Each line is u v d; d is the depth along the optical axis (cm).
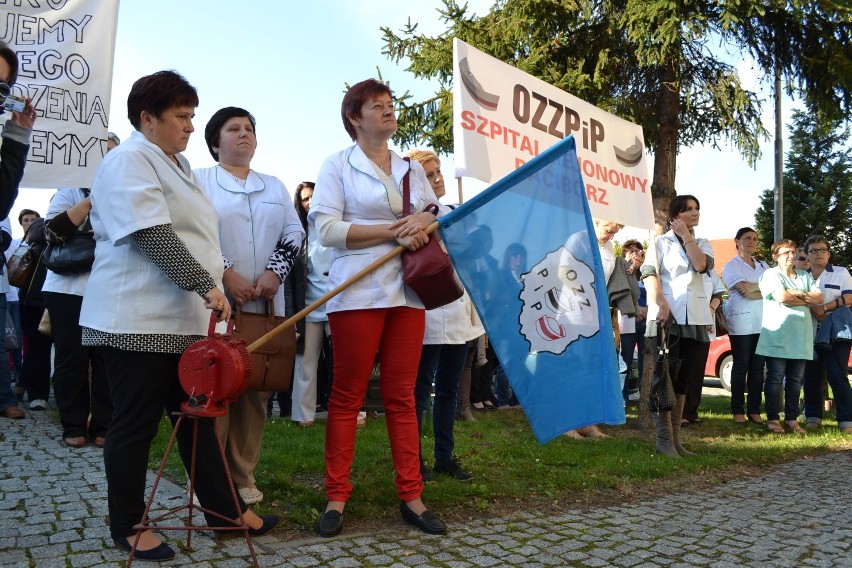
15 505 331
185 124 284
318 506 345
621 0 1317
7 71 277
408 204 338
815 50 1339
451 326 414
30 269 545
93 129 435
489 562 287
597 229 609
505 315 338
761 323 721
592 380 331
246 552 283
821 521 369
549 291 339
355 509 345
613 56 1357
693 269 542
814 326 737
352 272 323
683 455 528
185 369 259
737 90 1361
